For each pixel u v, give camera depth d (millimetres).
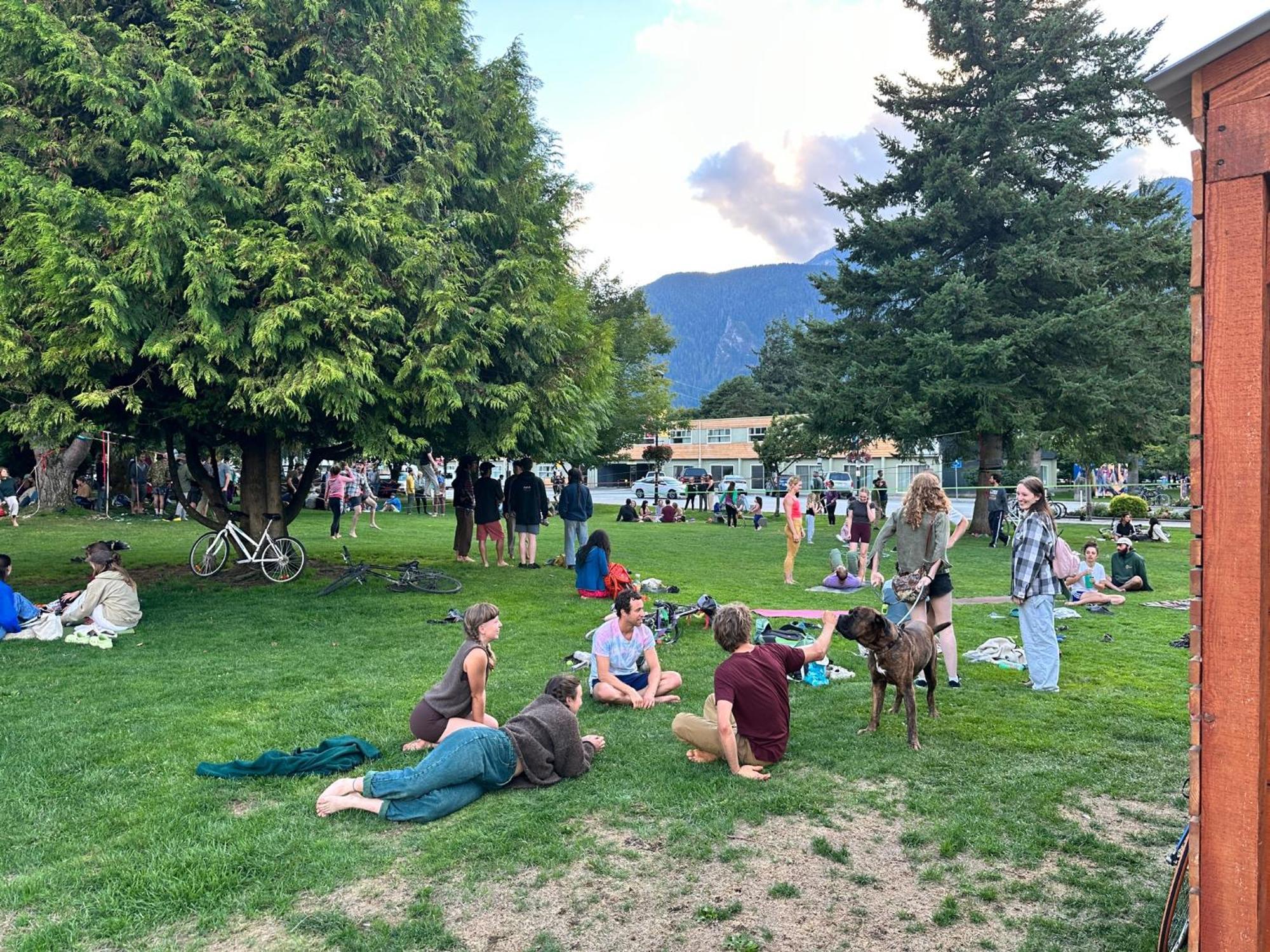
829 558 17156
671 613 9070
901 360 24297
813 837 4180
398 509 31812
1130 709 6227
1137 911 3475
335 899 3600
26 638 8656
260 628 9453
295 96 10938
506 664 7680
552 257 13977
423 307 10914
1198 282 2373
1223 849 2348
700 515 34031
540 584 12812
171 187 9359
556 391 12430
